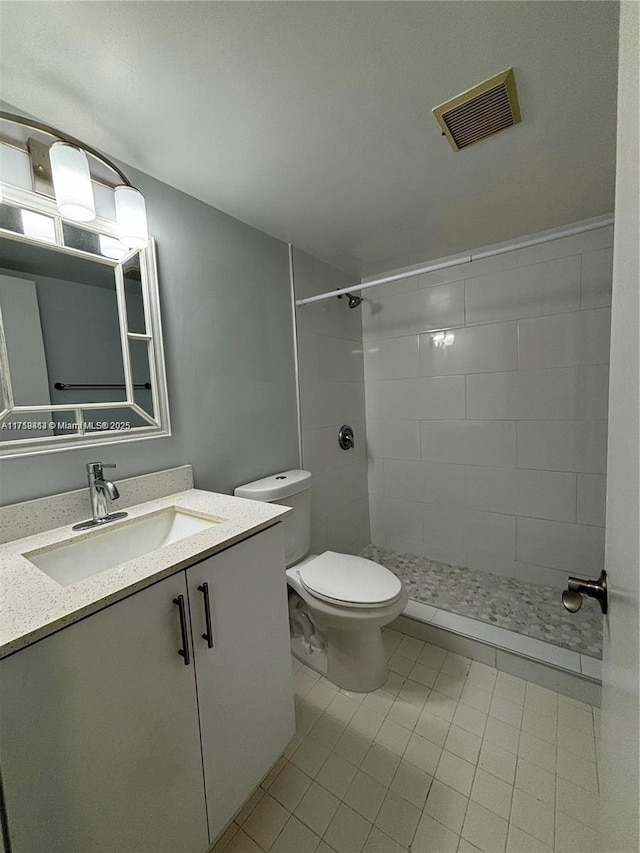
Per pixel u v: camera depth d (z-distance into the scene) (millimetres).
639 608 330
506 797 1032
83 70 853
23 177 984
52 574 920
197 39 789
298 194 1418
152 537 1146
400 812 1008
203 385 1459
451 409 2182
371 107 1000
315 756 1169
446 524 2270
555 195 1477
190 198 1405
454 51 842
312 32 786
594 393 1782
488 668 1510
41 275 1027
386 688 1427
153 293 1274
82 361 1112
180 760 805
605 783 610
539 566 1990
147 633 740
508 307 1957
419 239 1857
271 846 946
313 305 2035
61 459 1065
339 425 2258
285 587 1109
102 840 674
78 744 641
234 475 1589
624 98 420
